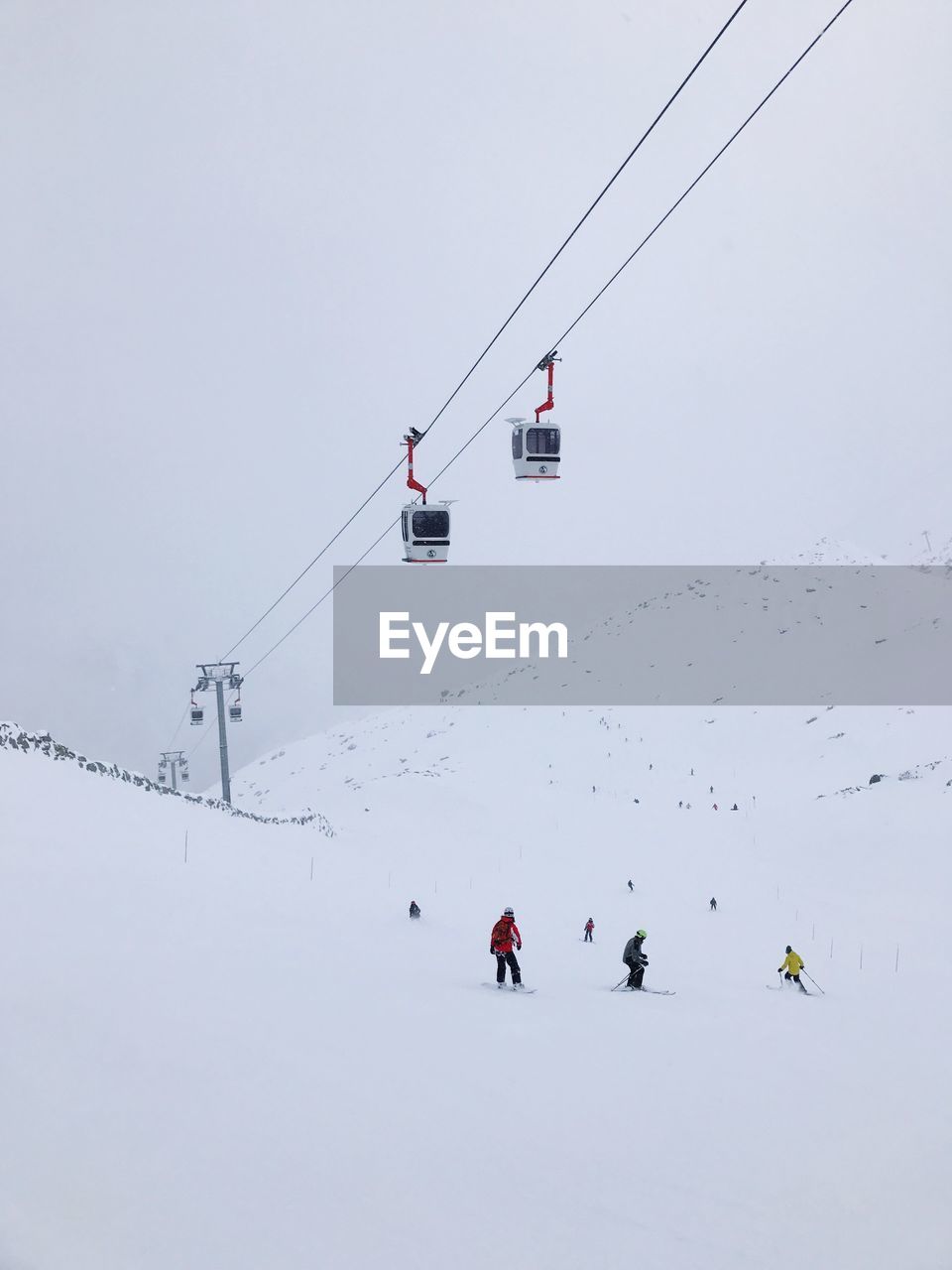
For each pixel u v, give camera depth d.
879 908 43.62
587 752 104.62
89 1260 5.06
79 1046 9.09
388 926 24.59
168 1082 8.42
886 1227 7.41
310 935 19.50
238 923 19.11
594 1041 13.13
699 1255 6.46
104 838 25.62
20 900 16.89
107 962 13.30
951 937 36.31
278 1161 7.00
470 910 33.41
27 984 11.23
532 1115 9.15
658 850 59.78
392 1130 8.06
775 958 30.14
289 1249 5.66
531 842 60.25
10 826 23.97
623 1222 6.86
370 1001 13.55
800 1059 14.01
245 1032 10.55
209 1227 5.78
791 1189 8.09
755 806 79.69
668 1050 13.23
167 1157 6.75
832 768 90.44
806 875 53.16
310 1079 9.16
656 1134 9.14
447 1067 10.45
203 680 53.31
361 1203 6.50
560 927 33.47
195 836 31.22
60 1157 6.45
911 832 56.84
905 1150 9.70
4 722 33.47
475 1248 6.07
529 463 20.50
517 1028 13.20
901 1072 13.97
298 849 39.09
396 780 74.75
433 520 21.67
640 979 19.98
